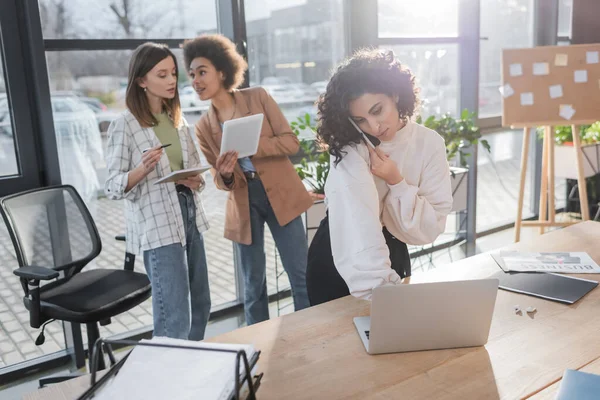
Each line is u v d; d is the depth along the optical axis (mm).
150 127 2432
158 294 2438
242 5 3268
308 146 3395
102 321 2482
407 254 1870
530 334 1468
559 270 1887
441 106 4426
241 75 2691
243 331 1530
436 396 1205
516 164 5137
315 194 3289
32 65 2699
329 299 1860
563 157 4738
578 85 3900
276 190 2732
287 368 1337
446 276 1870
